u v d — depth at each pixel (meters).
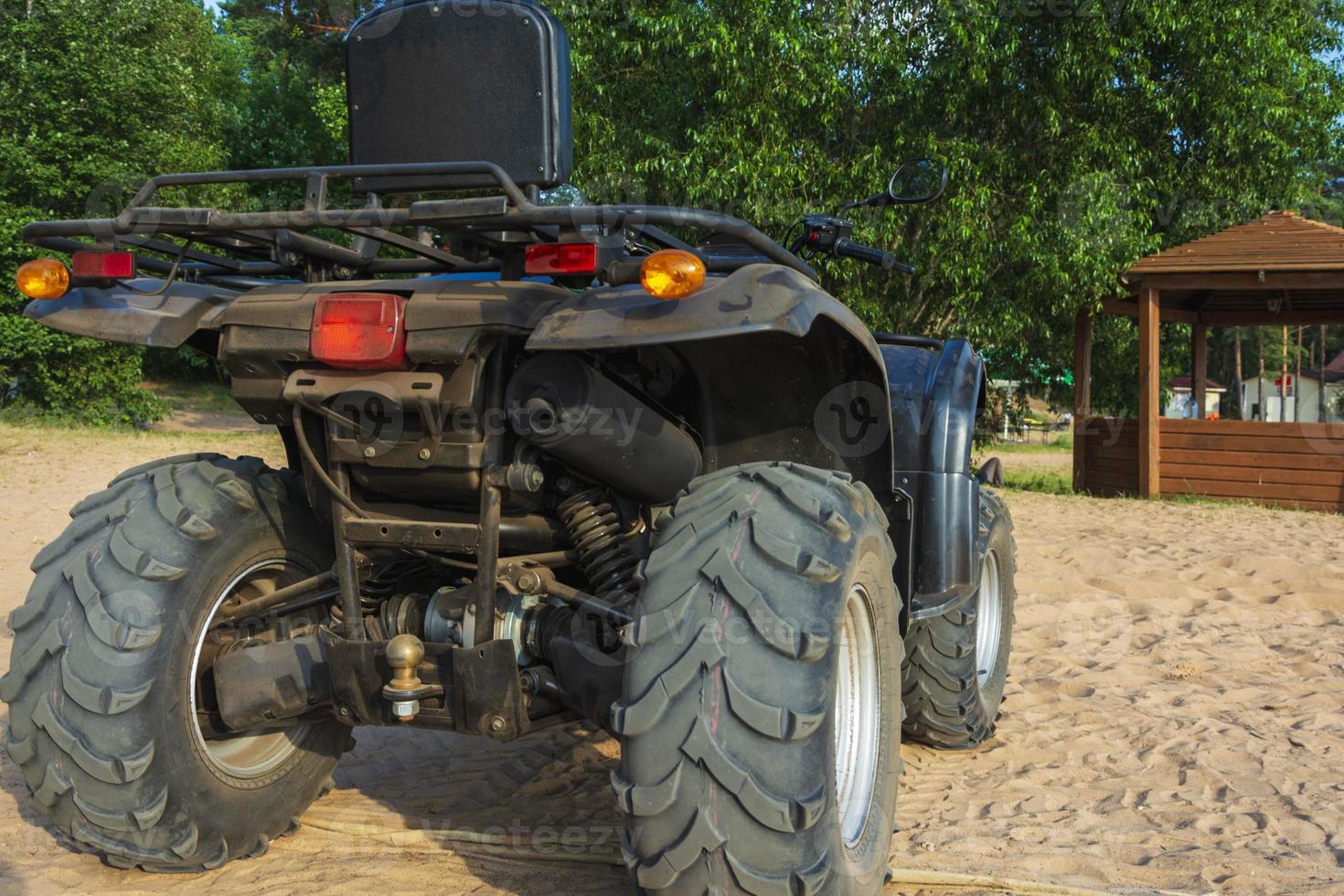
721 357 2.76
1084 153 15.05
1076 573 8.53
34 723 2.63
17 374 20.53
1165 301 19.22
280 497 2.98
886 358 3.88
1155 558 9.49
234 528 2.83
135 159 20.03
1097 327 21.47
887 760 2.72
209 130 24.66
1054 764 4.07
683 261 2.08
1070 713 4.75
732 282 2.19
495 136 2.63
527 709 2.60
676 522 2.37
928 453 3.66
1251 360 57.62
